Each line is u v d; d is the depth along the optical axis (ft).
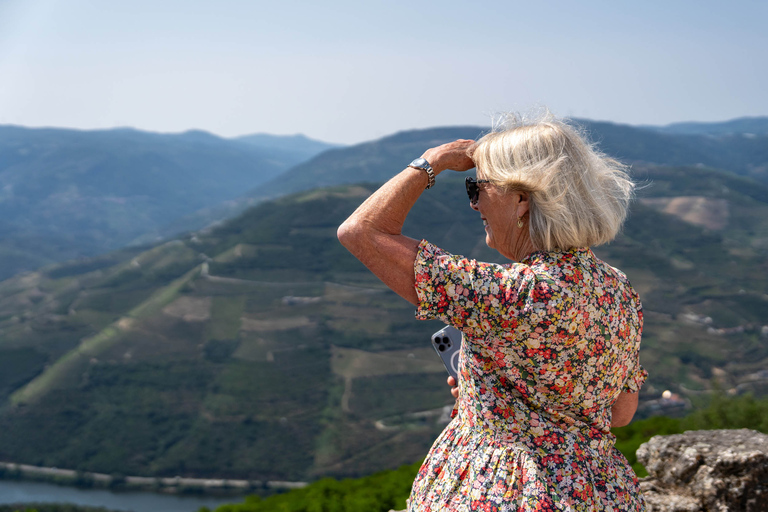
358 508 21.99
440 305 3.99
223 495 441.27
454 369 5.51
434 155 4.36
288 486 437.99
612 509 4.25
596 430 4.44
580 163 4.10
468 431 4.52
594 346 4.09
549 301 3.87
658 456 9.64
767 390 462.60
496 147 4.28
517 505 4.12
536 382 4.10
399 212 4.21
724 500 8.52
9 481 474.08
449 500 4.41
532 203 4.13
